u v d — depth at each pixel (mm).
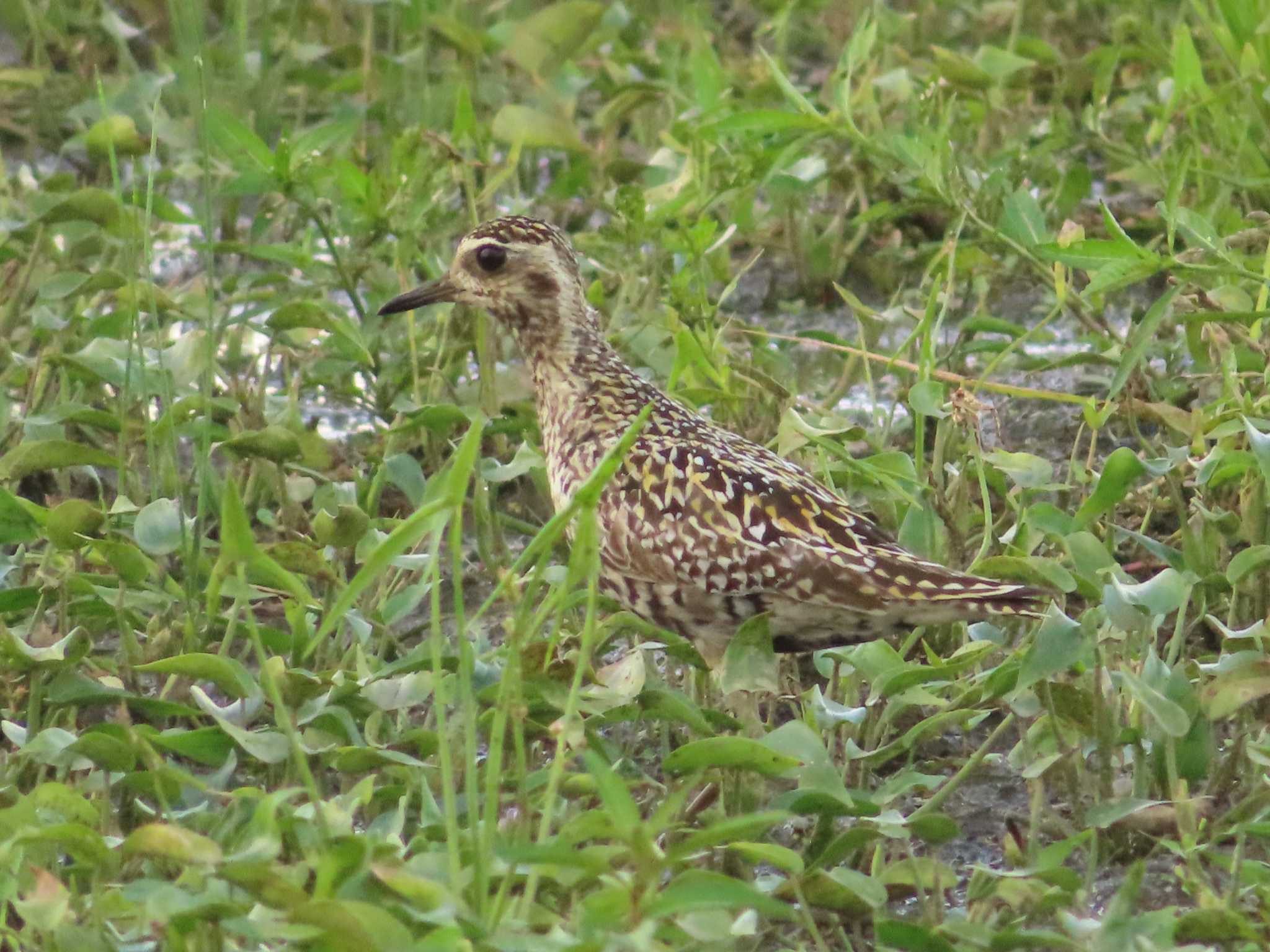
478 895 7488
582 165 16328
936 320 13188
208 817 8586
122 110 16844
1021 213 12836
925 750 10312
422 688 9312
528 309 11195
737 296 16188
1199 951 7641
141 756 8742
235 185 13812
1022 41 17422
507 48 17156
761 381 12430
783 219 16406
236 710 9008
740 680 9117
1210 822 9250
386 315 12156
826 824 8711
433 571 7656
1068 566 10852
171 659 8938
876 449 12281
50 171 18094
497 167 15141
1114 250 11492
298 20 19578
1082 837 8695
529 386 13070
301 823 7926
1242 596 10688
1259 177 14562
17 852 8273
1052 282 14047
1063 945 7738
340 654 10797
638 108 17531
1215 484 10875
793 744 8625
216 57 18312
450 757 8711
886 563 9805
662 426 10672
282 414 12625
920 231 16047
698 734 9469
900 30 18672
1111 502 10383
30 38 19000
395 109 17781
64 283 12828
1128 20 17047
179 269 16188
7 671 10023
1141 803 8711
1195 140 15031
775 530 10008
